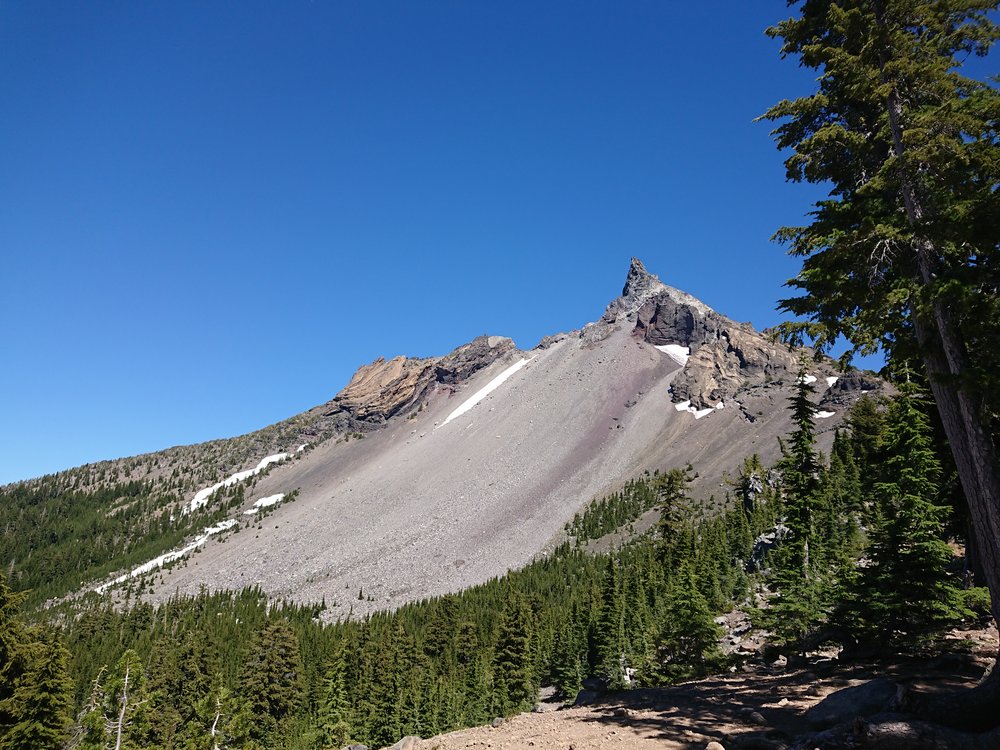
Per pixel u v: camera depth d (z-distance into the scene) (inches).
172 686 2677.2
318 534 6653.5
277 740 2461.9
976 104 415.2
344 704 2514.8
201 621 4586.6
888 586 623.2
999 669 354.9
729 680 721.6
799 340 522.6
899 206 498.3
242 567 6250.0
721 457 5634.8
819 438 4547.2
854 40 490.3
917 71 436.1
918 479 740.0
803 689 557.6
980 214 393.4
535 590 3831.2
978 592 598.2
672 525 2230.6
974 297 385.1
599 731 478.3
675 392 7810.0
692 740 418.6
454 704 2235.5
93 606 5762.8
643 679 1306.6
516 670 2087.8
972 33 456.1
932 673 528.4
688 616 1151.6
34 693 1017.5
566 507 5861.2
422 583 4945.9
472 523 5930.1
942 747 321.7
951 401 440.5
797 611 848.9
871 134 516.7
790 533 1066.1
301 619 4446.4
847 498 1930.4
